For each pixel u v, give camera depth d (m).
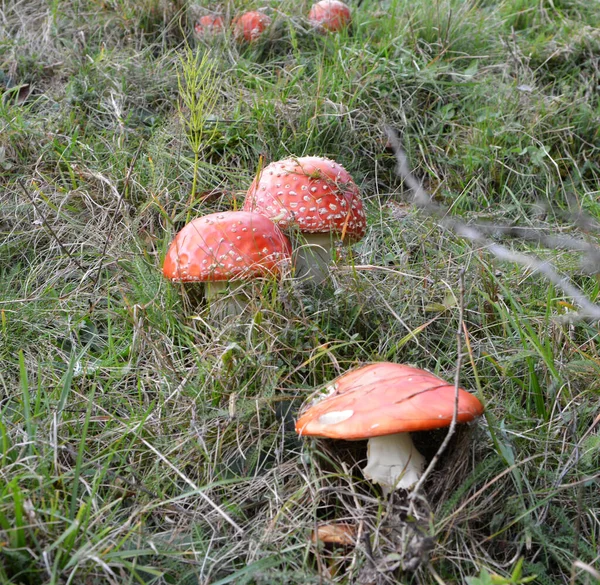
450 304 0.94
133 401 0.88
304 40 1.49
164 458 0.77
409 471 0.74
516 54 1.47
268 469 0.81
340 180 0.97
